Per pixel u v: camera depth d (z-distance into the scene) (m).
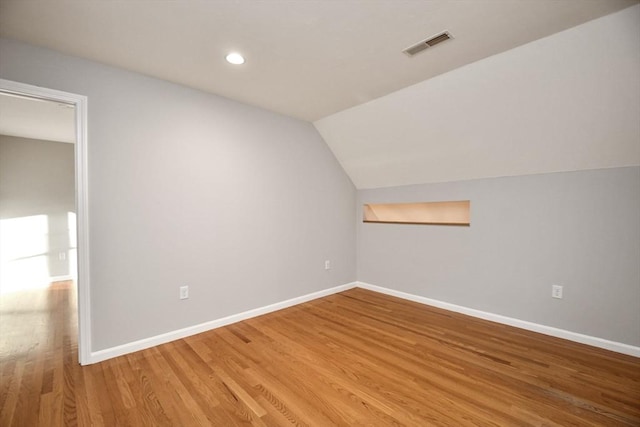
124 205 2.38
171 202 2.63
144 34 1.92
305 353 2.40
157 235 2.55
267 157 3.32
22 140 4.81
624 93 1.99
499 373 2.09
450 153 3.10
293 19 1.77
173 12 1.70
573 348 2.46
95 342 2.26
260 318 3.18
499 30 1.89
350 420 1.64
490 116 2.58
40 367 2.18
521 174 2.86
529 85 2.23
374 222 4.19
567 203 2.62
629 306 2.35
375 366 2.20
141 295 2.47
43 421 1.62
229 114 3.00
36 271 4.90
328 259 4.03
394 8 1.68
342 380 2.02
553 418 1.64
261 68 2.37
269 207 3.35
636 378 2.02
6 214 4.69
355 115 3.32
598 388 1.91
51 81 2.08
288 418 1.66
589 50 1.90
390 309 3.45
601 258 2.47
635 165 2.31
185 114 2.71
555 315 2.70
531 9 1.69
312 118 3.62
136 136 2.44
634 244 2.33
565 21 1.80
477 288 3.19
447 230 3.42
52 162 5.05
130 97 2.41
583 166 2.52
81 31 1.88
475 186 3.19
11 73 1.95
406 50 2.12
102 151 2.28
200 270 2.81
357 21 1.79
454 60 2.25
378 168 3.85
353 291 4.22
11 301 3.87
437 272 3.52
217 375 2.08
